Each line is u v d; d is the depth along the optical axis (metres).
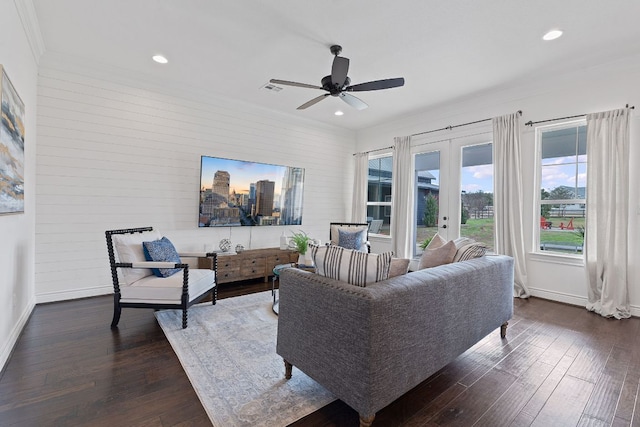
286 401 1.77
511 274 2.67
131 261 2.80
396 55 3.25
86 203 3.63
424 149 5.20
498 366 2.20
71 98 3.52
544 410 1.72
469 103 4.57
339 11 2.55
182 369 2.09
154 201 4.11
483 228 4.51
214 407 1.70
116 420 1.58
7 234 2.24
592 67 3.44
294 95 4.52
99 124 3.70
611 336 2.73
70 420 1.57
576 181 3.71
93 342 2.47
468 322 2.09
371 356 1.41
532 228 3.98
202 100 4.48
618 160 3.26
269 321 3.00
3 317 2.15
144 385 1.89
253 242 5.07
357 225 5.23
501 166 4.11
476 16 2.59
